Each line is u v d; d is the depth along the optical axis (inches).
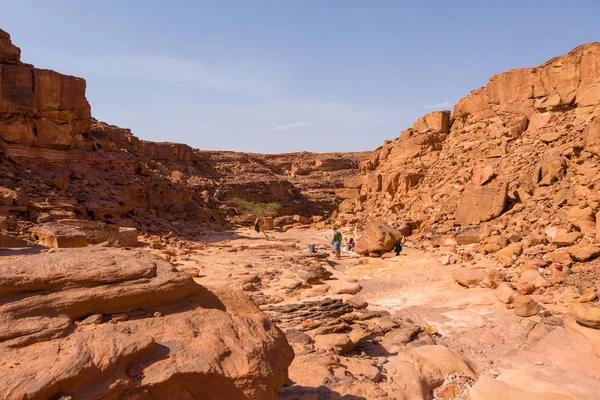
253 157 3280.0
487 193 996.6
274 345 219.1
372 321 453.4
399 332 419.2
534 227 804.0
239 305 242.8
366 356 359.9
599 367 345.4
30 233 744.3
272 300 520.1
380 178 1643.7
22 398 138.5
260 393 189.8
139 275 213.2
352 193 1839.3
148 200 1385.3
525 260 656.4
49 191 1022.4
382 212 1504.7
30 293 185.3
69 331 180.1
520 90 1246.3
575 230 708.7
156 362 176.7
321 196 2704.2
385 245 875.4
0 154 1053.8
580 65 1083.9
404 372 324.5
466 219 1019.3
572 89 1091.9
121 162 1379.2
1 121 1069.8
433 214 1173.1
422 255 848.3
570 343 386.9
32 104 1124.5
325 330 389.7
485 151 1246.3
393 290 625.0
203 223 1510.8
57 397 148.4
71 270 200.1
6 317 170.9
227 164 2797.7
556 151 1000.2
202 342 194.4
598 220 656.4
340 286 617.0
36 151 1133.7
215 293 244.8
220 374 183.2
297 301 527.2
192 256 826.2
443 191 1262.3
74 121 1290.6
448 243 919.0
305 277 641.6
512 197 1002.7
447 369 347.6
